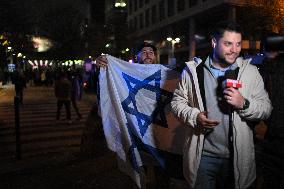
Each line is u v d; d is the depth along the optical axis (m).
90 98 21.98
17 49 48.50
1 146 9.08
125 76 4.26
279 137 2.91
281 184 2.91
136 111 4.23
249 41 25.64
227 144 2.77
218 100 2.74
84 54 58.06
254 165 2.81
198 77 2.81
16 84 18.88
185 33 45.09
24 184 5.60
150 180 5.02
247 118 2.63
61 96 12.77
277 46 3.00
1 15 37.84
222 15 36.78
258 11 25.33
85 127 6.26
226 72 2.67
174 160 4.07
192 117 2.71
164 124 4.14
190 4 41.38
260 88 2.74
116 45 54.56
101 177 5.42
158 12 52.03
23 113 15.44
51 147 8.90
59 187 5.31
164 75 4.26
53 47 59.34
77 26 58.88
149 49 4.47
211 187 2.93
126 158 4.10
